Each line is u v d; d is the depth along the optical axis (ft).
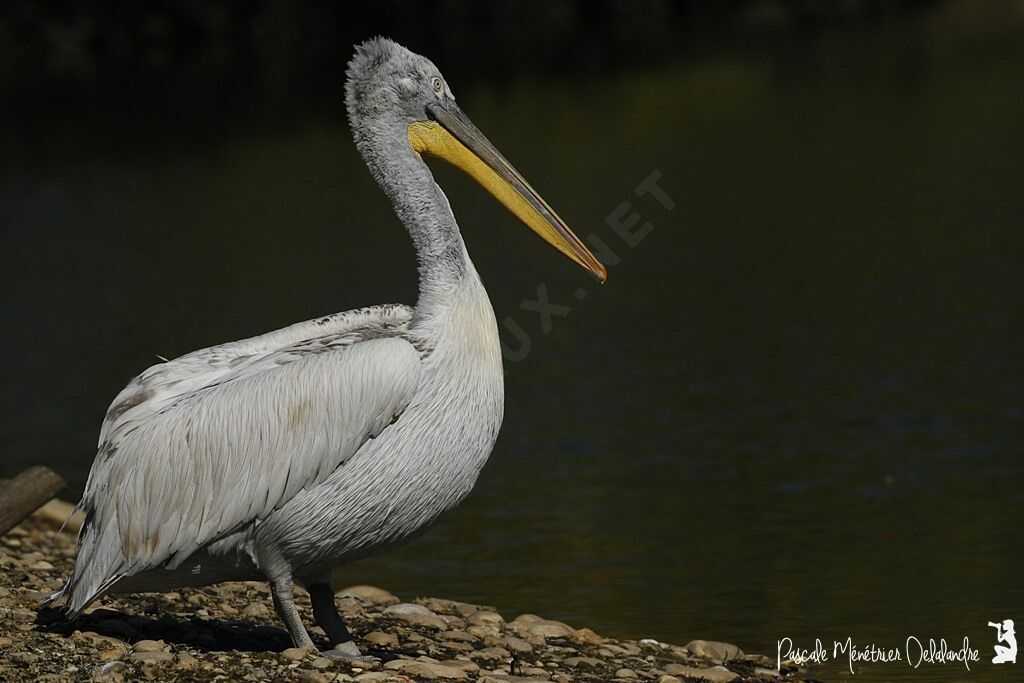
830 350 55.47
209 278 76.84
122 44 204.03
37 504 30.55
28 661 23.15
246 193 104.73
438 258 24.45
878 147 110.32
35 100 164.25
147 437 23.57
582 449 44.57
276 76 175.22
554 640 28.09
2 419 51.44
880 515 36.58
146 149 126.11
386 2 208.95
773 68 163.73
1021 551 33.24
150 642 24.09
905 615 29.76
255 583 31.19
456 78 168.66
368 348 23.22
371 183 105.81
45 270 81.20
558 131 127.34
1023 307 59.98
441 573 34.09
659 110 137.69
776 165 105.70
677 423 46.85
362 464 23.26
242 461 23.08
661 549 34.91
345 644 24.53
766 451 43.14
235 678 22.48
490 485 41.37
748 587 31.89
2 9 201.57
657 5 230.89
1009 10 204.44
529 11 223.10
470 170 25.72
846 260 73.10
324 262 79.41
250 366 24.18
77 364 59.62
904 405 47.19
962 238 76.23
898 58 165.27
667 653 27.94
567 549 35.32
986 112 122.21
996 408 46.06
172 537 23.34
